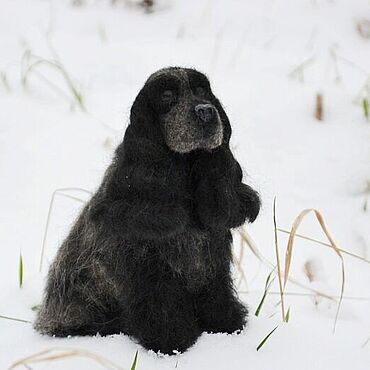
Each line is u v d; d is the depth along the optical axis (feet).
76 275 28.58
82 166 41.14
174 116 25.38
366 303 32.58
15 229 37.42
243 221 26.96
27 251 35.99
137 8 54.75
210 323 28.91
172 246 26.40
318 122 43.60
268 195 39.09
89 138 42.96
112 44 50.88
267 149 41.96
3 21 53.31
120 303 28.27
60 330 28.99
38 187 40.06
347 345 28.73
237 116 43.80
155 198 25.21
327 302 32.45
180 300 27.58
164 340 27.43
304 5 53.93
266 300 32.35
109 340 28.45
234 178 26.68
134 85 47.03
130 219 25.21
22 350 27.96
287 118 43.86
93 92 46.65
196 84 26.22
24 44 50.80
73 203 39.01
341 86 46.42
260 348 28.12
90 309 28.86
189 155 26.12
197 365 27.12
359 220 37.65
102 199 26.40
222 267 28.27
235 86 46.29
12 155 41.96
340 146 42.04
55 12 54.44
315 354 27.94
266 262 35.17
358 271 34.73
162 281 26.94
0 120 44.11
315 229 37.24
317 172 40.63
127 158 25.63
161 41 51.11
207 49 50.19
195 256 26.84
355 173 40.37
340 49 50.06
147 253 26.58
